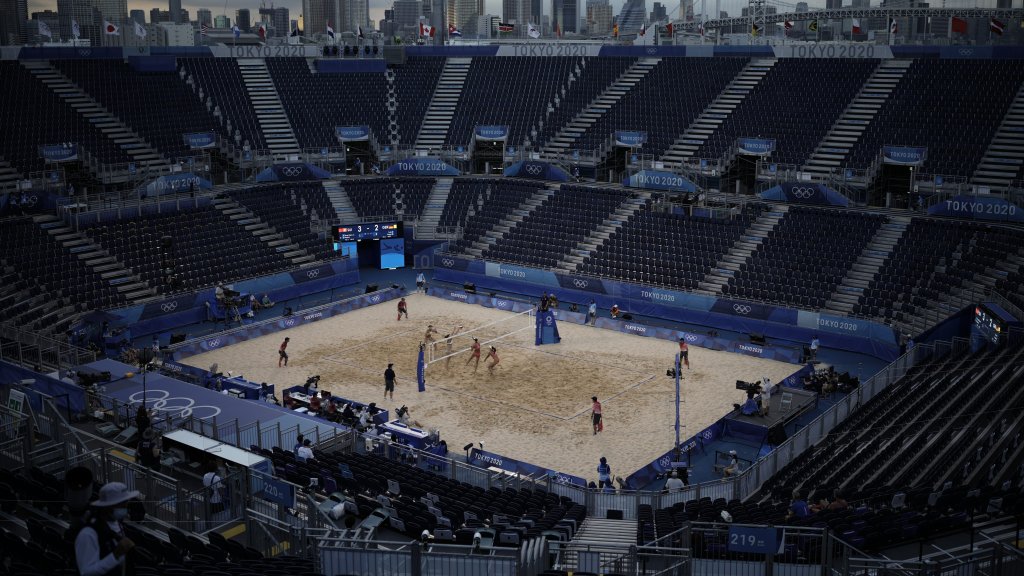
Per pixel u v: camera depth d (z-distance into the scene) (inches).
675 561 912.9
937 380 1706.4
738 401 1831.9
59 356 1755.7
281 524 938.1
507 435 1673.2
